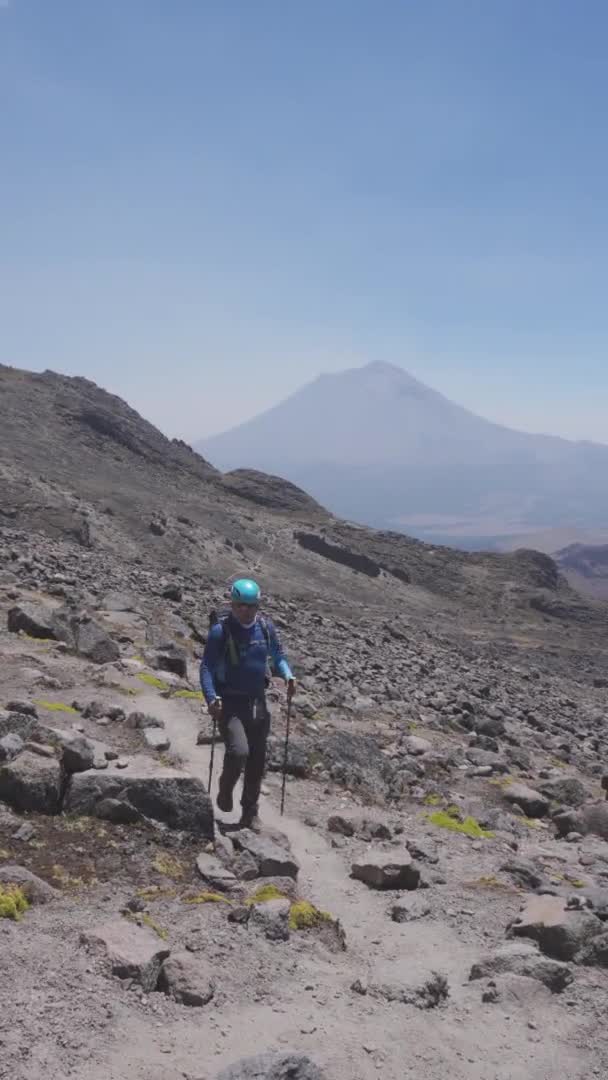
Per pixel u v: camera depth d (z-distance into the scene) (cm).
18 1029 503
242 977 623
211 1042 539
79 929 636
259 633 972
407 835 1087
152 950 604
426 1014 616
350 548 9275
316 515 11188
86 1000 546
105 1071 488
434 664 3875
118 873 765
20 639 1706
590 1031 615
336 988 637
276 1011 590
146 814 867
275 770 1245
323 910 802
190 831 868
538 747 2267
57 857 771
